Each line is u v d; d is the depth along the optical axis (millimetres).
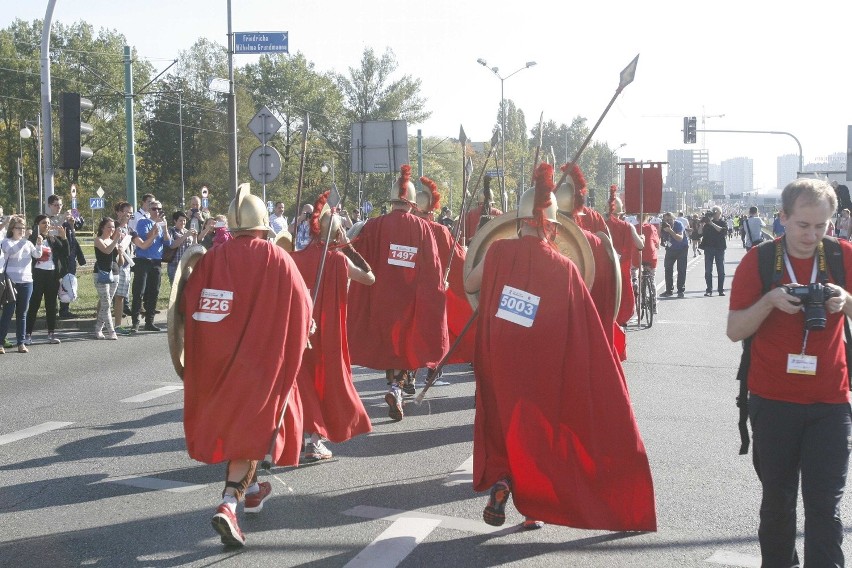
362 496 5766
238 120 73750
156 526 5195
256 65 81938
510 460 4688
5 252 11969
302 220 11406
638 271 14320
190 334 4910
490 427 4910
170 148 78312
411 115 75938
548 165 4879
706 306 18797
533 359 4676
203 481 6113
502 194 9172
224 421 4766
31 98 84062
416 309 8352
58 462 6590
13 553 4773
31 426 7754
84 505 5586
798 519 5309
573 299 4754
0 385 9680
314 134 80938
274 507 5547
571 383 4711
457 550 4793
